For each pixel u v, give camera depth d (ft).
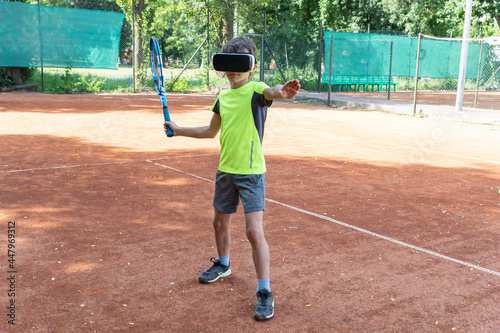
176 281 10.96
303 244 13.55
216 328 8.98
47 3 70.85
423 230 15.10
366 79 88.17
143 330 8.80
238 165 9.75
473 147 32.55
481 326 9.33
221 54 9.30
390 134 37.29
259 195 9.73
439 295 10.64
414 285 11.11
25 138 29.84
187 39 149.18
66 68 64.39
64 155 25.03
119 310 9.52
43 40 62.80
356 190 19.86
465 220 16.29
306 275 11.48
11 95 58.85
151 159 24.81
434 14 102.53
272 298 9.64
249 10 84.84
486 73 90.43
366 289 10.82
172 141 30.73
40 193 17.75
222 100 9.94
